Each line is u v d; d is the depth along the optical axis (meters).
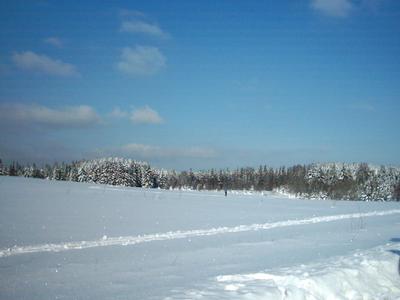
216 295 7.95
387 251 13.90
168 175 143.12
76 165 122.25
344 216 34.31
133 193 54.16
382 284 10.39
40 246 14.41
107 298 8.09
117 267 11.43
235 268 11.35
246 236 19.38
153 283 9.44
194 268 11.37
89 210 28.19
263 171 139.62
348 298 9.15
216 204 43.38
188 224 23.45
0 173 123.25
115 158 120.75
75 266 11.49
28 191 43.78
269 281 9.20
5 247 14.00
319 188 118.88
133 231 19.34
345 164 123.12
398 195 108.00
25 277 10.05
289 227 24.42
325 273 9.82
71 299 8.09
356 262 11.52
